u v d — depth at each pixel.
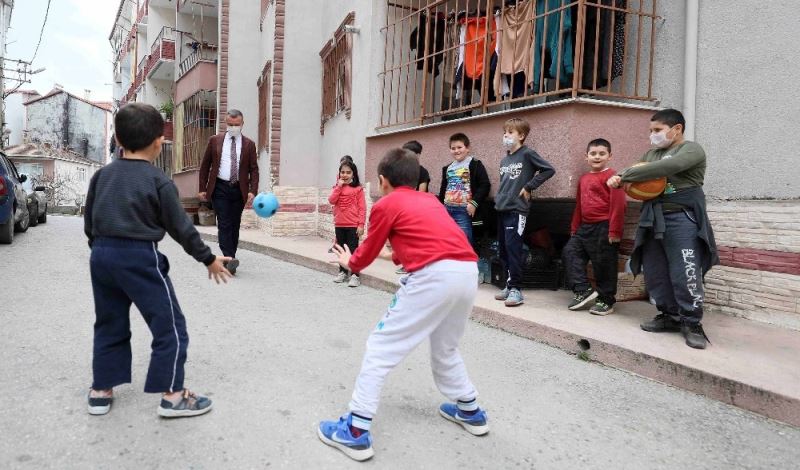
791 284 4.66
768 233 4.82
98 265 2.81
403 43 8.53
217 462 2.55
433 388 3.57
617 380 3.89
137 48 29.92
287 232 11.60
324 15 11.59
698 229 4.21
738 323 4.86
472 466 2.66
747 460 2.83
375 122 8.53
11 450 2.56
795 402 3.19
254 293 6.09
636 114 5.51
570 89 5.32
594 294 5.25
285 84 11.59
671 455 2.85
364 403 2.68
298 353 4.08
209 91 16.45
